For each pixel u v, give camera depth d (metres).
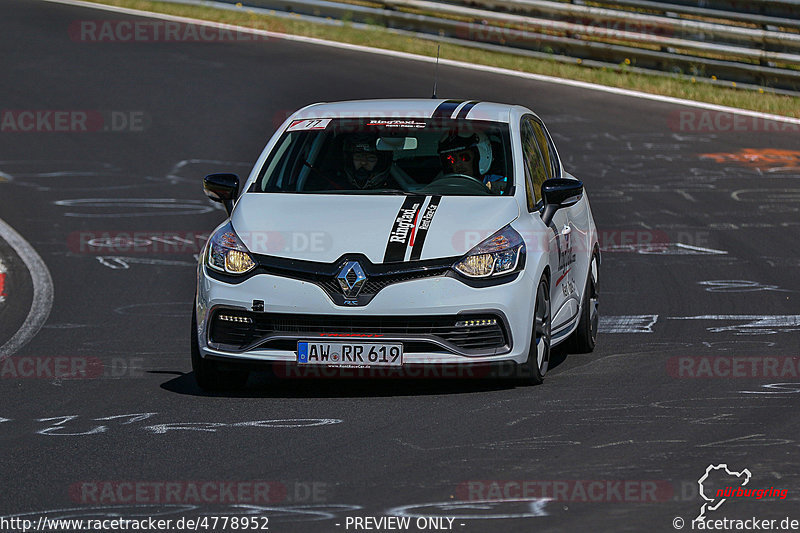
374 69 74.62
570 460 20.89
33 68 76.19
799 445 21.77
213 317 26.42
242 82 72.56
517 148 29.31
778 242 45.97
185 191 55.09
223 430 23.56
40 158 60.38
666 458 20.95
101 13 92.25
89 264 44.56
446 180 28.55
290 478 20.17
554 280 28.47
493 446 21.89
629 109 67.69
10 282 42.16
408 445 22.08
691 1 71.88
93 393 27.48
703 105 68.75
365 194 28.17
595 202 51.72
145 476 20.48
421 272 25.56
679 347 31.91
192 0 92.44
